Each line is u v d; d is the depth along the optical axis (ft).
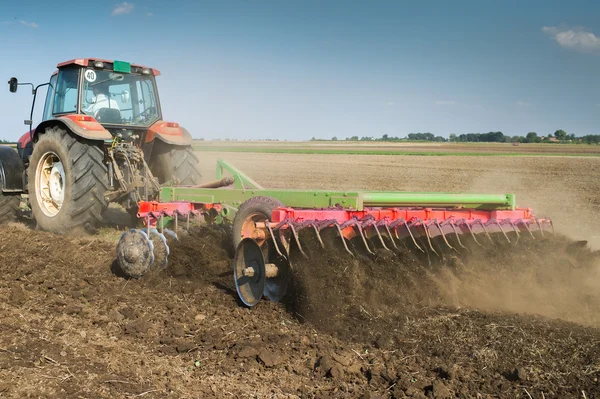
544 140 437.58
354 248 16.75
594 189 65.67
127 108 27.86
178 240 21.18
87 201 25.23
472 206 20.04
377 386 11.79
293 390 11.53
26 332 13.94
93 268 20.76
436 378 12.09
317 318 15.37
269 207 18.89
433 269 17.76
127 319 15.51
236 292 18.16
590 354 12.89
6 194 29.14
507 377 12.10
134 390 11.10
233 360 12.91
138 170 25.79
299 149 216.33
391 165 115.14
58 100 27.55
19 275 19.38
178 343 13.74
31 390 10.75
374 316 15.53
